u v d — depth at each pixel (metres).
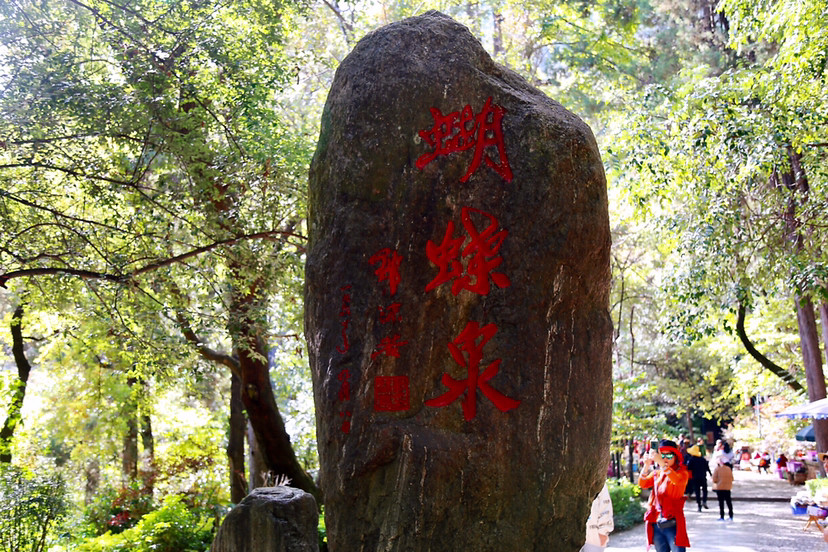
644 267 20.33
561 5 16.55
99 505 15.13
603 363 4.80
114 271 9.29
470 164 4.83
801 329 15.55
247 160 9.55
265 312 10.41
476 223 4.77
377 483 4.67
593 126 19.53
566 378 4.68
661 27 17.66
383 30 5.16
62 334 13.86
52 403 17.89
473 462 4.55
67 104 8.71
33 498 8.62
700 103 10.44
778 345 18.30
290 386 16.92
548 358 4.66
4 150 9.05
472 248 4.75
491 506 4.54
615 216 14.88
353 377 4.80
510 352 4.65
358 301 4.88
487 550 4.50
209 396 20.44
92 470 19.44
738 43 11.19
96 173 9.38
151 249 9.84
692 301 11.32
